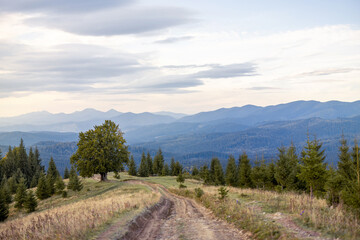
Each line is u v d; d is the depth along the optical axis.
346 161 24.61
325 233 9.72
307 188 34.19
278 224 11.58
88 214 15.98
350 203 12.19
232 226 13.70
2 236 12.67
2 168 104.88
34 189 74.88
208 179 71.81
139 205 22.38
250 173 52.38
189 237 12.52
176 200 32.72
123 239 12.07
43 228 12.70
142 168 102.88
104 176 69.00
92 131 65.81
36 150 125.44
